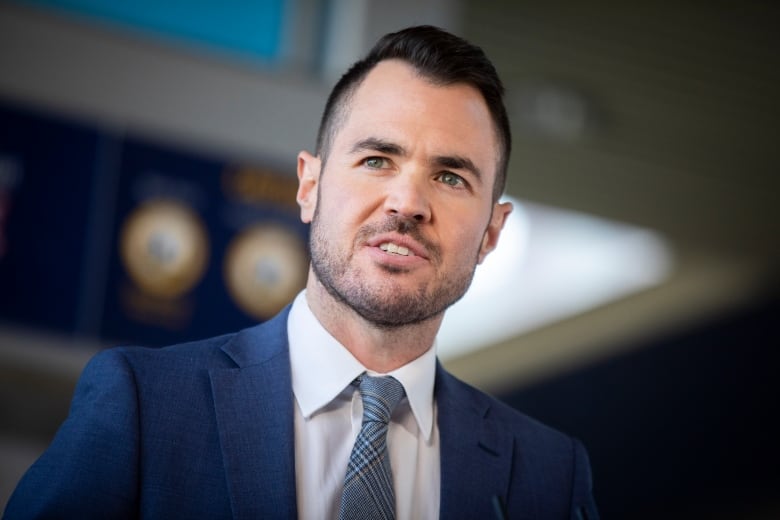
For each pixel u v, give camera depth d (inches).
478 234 89.7
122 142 228.5
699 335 330.3
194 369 88.2
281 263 237.1
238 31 242.5
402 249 86.4
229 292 232.7
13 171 221.1
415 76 89.7
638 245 314.2
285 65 244.7
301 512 84.3
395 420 90.0
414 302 86.7
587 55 292.2
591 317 320.2
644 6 288.0
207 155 234.5
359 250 86.4
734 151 307.0
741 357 339.0
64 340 221.1
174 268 229.3
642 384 339.0
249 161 237.6
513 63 289.9
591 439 350.9
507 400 330.0
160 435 84.0
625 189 307.4
